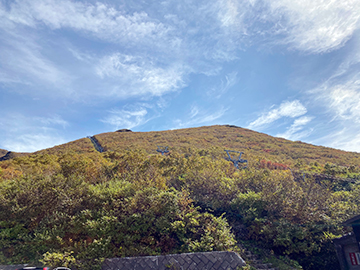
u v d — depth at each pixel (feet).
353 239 22.47
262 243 26.78
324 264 24.30
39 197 24.91
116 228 22.40
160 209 25.48
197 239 23.88
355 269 22.04
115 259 19.02
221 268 19.61
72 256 18.99
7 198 24.43
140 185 30.09
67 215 22.97
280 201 29.43
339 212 29.25
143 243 22.68
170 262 19.34
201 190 33.55
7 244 20.44
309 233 26.48
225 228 24.73
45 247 20.27
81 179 29.48
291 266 23.63
